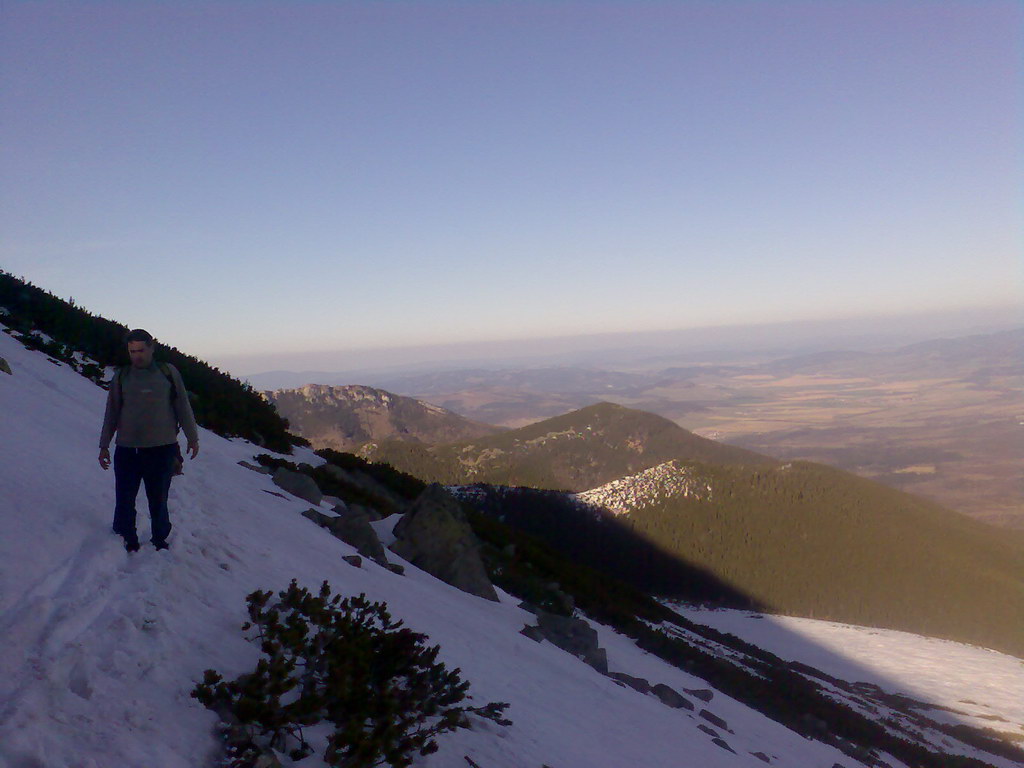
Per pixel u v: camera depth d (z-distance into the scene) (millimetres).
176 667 4117
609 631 19344
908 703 52469
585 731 7340
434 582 12359
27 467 6203
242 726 3814
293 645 4754
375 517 16125
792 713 19625
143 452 5492
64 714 3256
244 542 7160
